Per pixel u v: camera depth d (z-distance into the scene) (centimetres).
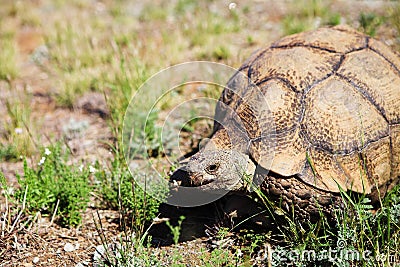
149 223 117
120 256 109
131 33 195
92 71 170
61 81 167
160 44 183
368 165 109
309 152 107
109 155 136
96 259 110
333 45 115
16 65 184
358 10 172
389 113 111
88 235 116
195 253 111
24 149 138
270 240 110
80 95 162
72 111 157
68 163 134
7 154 139
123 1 237
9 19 233
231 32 182
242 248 108
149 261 108
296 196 106
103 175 124
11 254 113
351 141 108
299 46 116
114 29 203
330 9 180
